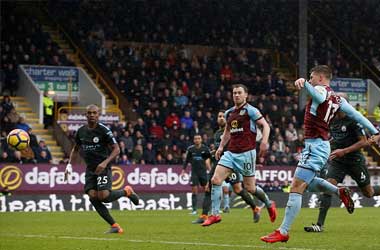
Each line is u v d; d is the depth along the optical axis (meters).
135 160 57.12
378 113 74.81
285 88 73.31
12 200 47.28
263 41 80.38
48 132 61.31
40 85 64.69
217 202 28.59
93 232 27.89
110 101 66.88
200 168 43.84
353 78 79.81
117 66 68.62
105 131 26.61
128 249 21.20
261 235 25.83
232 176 31.98
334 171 27.73
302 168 20.77
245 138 27.73
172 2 76.31
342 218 37.53
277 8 81.81
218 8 78.50
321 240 23.58
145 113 62.88
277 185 58.06
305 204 54.16
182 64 70.50
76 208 49.31
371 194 28.42
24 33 65.75
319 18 84.94
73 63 67.12
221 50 76.88
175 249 21.06
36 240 24.36
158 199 51.53
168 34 75.38
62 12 72.94
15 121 54.97
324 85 21.20
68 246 22.23
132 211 47.38
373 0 79.75
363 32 86.19
